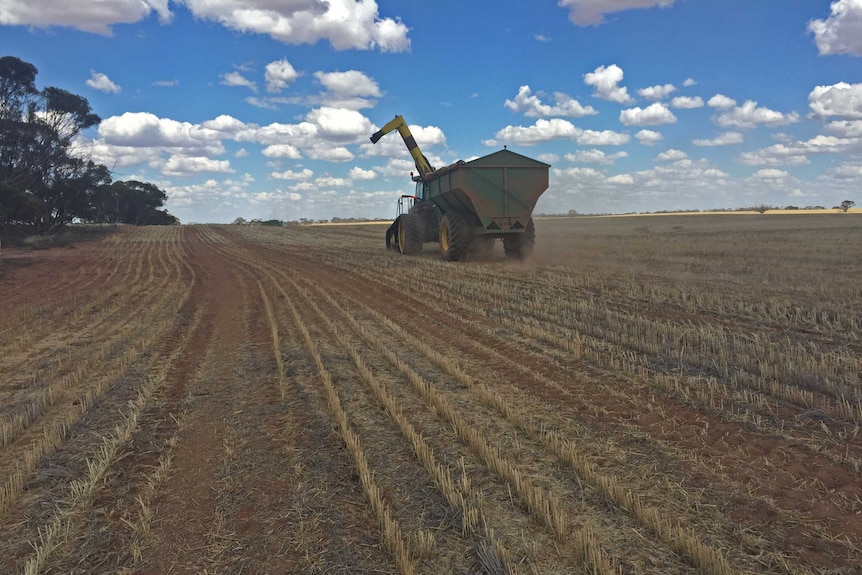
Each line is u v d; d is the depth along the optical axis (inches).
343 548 120.7
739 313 359.3
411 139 845.2
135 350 303.9
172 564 116.3
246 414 205.6
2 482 155.2
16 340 341.1
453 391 223.3
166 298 523.8
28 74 1589.6
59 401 225.0
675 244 997.2
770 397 204.1
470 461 160.7
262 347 314.0
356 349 299.1
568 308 388.8
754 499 134.1
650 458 157.6
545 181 666.8
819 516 126.3
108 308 469.7
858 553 112.8
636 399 205.8
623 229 1686.8
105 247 1371.8
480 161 647.1
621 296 437.7
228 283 629.9
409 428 179.2
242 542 123.9
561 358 266.4
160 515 135.9
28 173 1620.3
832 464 150.6
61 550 121.6
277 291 545.6
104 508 139.1
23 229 1673.2
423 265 689.0
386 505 137.9
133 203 3476.9
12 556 120.2
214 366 276.2
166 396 228.5
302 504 139.8
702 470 149.6
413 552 118.6
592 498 137.1
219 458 168.1
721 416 185.8
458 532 125.3
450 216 701.3
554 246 971.9
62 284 642.8
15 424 192.5
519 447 167.5
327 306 444.5
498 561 111.6
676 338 291.1
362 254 948.0
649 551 115.3
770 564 110.3
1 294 557.0
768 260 690.8
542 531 124.0
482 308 405.4
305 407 209.8
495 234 685.3
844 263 646.5
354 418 197.9
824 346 273.4
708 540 118.5
